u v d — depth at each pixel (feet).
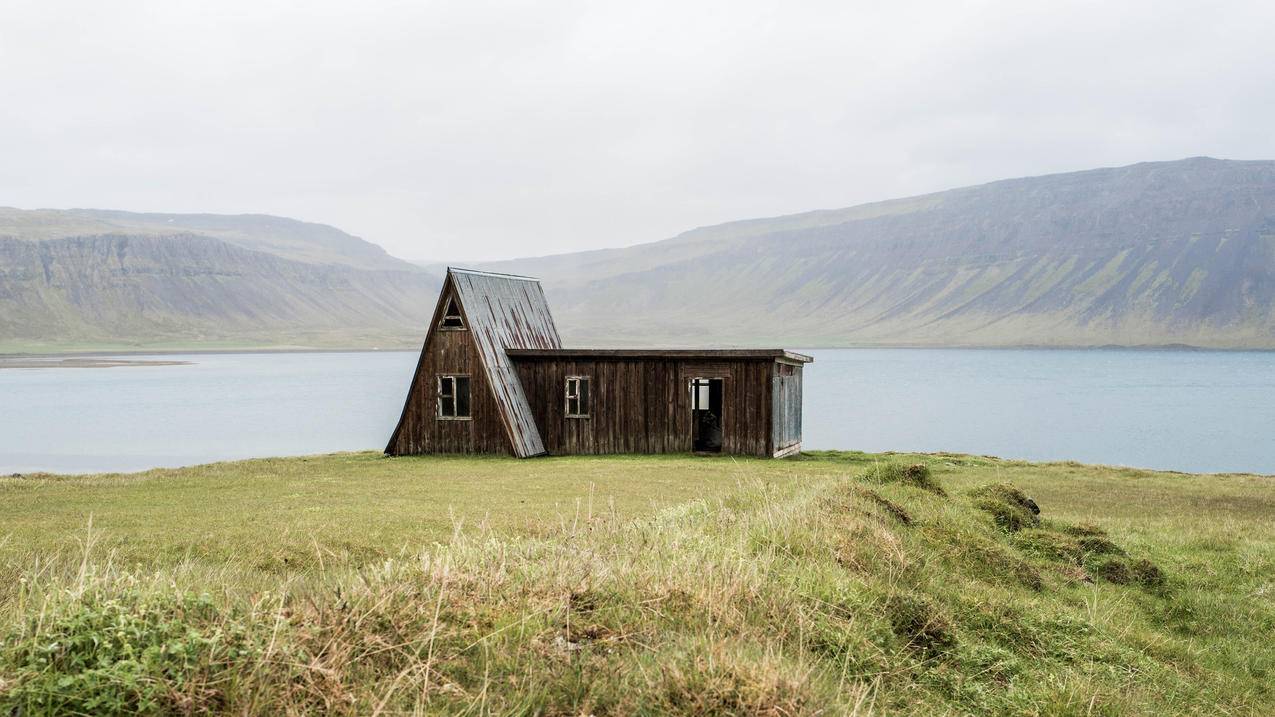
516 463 115.14
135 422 331.36
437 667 22.40
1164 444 303.07
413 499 78.84
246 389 548.31
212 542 54.80
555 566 30.96
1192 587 52.80
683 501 76.48
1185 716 32.07
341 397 472.03
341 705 19.84
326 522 63.82
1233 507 95.20
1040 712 27.61
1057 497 101.40
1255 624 47.09
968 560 46.50
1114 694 30.45
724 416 123.03
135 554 50.83
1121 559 55.42
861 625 29.63
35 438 272.51
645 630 25.94
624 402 127.75
